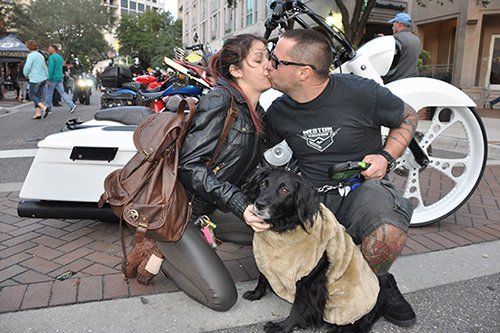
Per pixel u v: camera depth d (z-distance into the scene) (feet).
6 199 13.65
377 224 7.03
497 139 26.25
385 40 10.41
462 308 7.79
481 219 12.53
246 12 86.94
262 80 7.33
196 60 14.49
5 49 63.41
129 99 29.32
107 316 7.29
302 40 6.68
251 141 7.55
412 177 11.84
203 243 7.40
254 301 7.91
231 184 7.09
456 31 52.80
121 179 6.97
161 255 7.70
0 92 65.46
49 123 33.86
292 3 9.66
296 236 6.40
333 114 7.20
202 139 6.93
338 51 10.75
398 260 9.62
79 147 9.78
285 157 8.14
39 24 151.33
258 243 6.89
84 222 11.66
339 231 6.70
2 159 19.79
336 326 6.98
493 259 9.78
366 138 7.44
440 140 26.08
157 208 6.64
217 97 7.07
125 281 8.44
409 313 7.26
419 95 10.77
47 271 8.81
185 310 7.55
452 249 10.30
